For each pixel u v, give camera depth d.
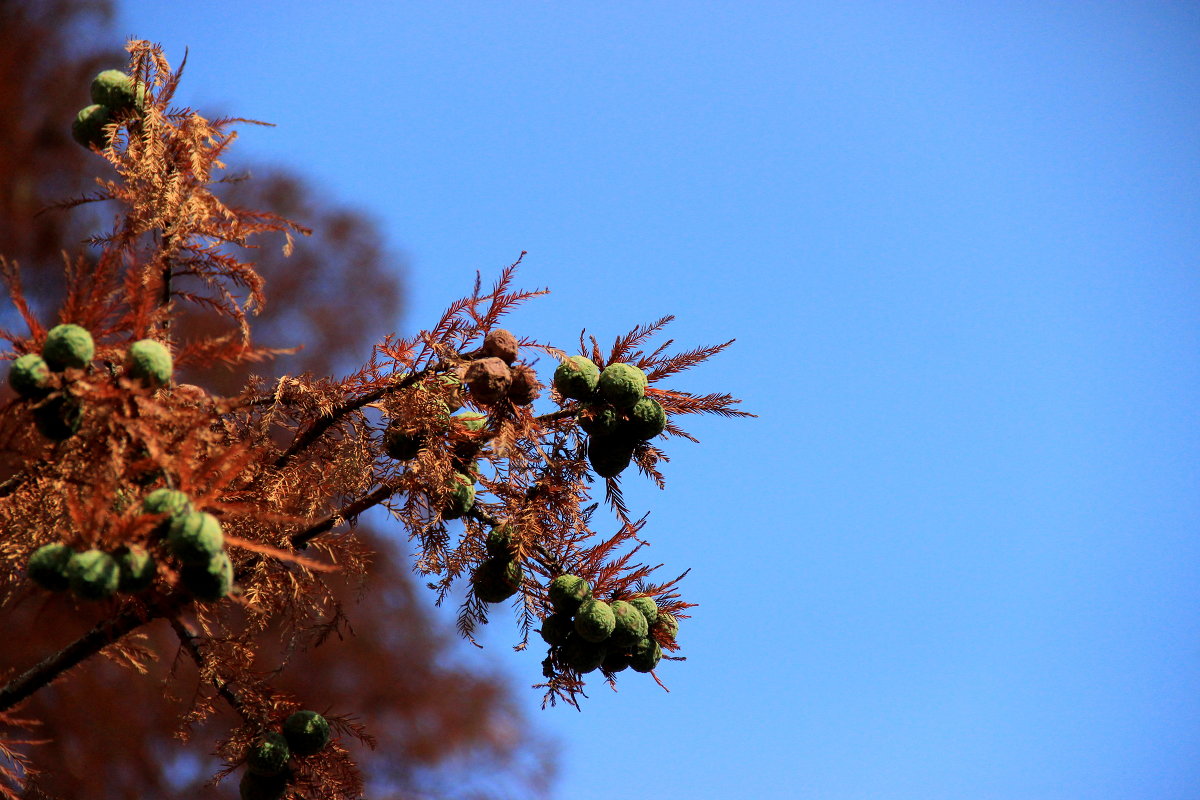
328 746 3.87
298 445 4.11
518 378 3.80
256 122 3.97
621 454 3.91
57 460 3.06
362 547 4.21
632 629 3.92
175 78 3.90
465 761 11.98
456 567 4.14
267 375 11.95
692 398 3.96
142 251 3.69
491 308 3.97
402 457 4.08
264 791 3.67
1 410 2.86
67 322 2.91
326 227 13.82
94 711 8.71
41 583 2.57
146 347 2.87
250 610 3.74
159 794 9.09
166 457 2.71
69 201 3.82
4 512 3.17
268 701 3.79
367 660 11.18
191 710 3.79
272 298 12.82
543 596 4.16
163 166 3.71
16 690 3.38
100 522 2.61
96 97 3.88
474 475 4.17
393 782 11.28
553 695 4.07
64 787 8.27
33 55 12.41
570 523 4.07
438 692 11.84
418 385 3.97
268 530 3.83
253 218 3.87
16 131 11.47
